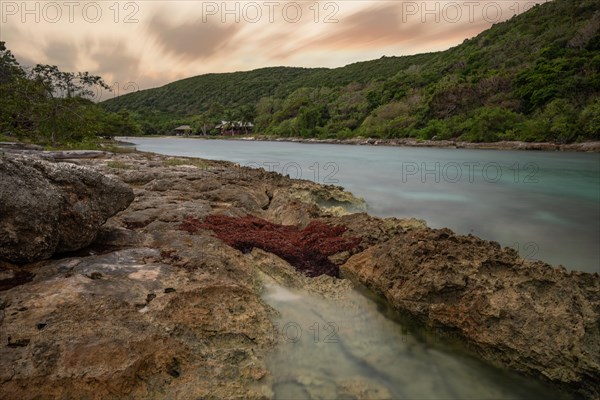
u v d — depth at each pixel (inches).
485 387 198.1
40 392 139.6
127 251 261.0
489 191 769.6
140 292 206.7
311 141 3184.1
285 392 173.2
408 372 201.0
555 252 415.8
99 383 146.5
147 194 469.1
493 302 210.1
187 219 371.6
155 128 5049.2
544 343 192.5
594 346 187.0
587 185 840.9
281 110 4783.5
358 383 185.2
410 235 273.9
